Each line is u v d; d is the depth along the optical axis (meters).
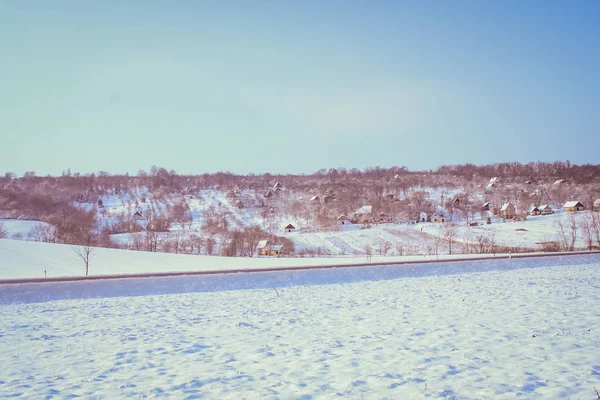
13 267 48.75
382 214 134.50
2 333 20.52
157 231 107.88
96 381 12.93
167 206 164.50
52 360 15.40
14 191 162.75
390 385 11.93
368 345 16.23
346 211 145.12
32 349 17.09
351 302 27.34
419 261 48.47
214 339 18.06
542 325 18.50
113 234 112.19
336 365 13.88
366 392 11.47
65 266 51.31
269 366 14.02
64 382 12.91
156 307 27.52
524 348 15.09
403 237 100.75
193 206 169.38
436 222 126.69
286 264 54.72
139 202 178.25
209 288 35.53
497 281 35.97
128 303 29.47
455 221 127.00
